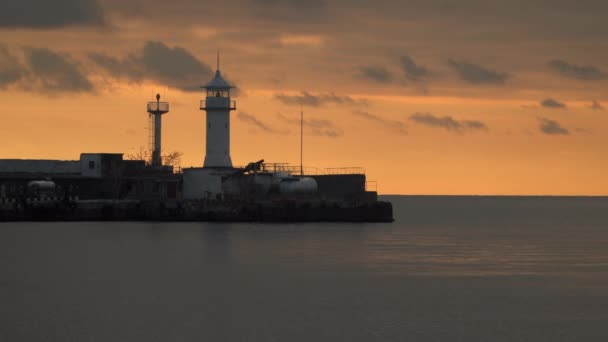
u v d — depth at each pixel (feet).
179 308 620.08
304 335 552.00
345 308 623.36
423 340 543.80
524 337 551.59
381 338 547.08
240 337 547.49
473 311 617.21
